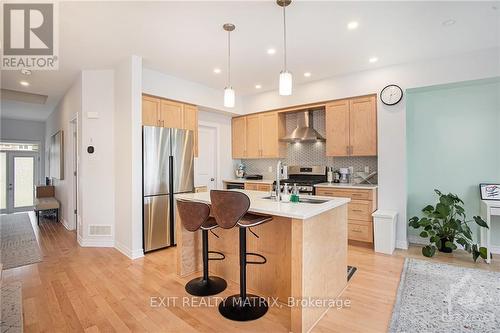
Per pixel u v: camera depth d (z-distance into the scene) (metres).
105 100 3.85
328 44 3.09
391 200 3.76
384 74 3.82
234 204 2.00
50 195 6.21
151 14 2.43
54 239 4.24
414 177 3.98
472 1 2.25
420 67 3.57
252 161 5.93
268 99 5.15
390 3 2.29
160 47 3.16
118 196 3.72
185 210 2.38
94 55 3.36
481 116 3.54
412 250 3.63
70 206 4.85
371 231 3.72
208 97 4.82
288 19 2.54
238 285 2.61
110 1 2.22
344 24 2.64
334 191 4.04
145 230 3.51
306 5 2.31
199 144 5.25
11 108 6.10
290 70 3.98
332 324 1.97
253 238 2.47
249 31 2.77
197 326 1.94
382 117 3.83
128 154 3.46
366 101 4.00
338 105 4.27
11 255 3.46
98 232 3.86
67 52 3.26
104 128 3.85
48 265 3.12
